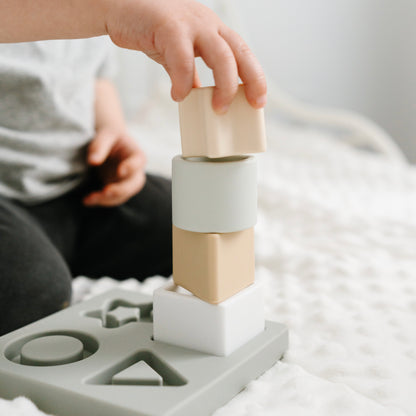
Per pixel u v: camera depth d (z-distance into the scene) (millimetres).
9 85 795
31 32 560
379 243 906
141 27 508
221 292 519
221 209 505
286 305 690
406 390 518
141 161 911
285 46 1857
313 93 1894
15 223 689
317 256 852
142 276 913
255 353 535
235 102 492
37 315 629
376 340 605
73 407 459
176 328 539
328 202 1107
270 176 1253
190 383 472
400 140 1894
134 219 890
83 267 925
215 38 486
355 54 1878
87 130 925
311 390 510
